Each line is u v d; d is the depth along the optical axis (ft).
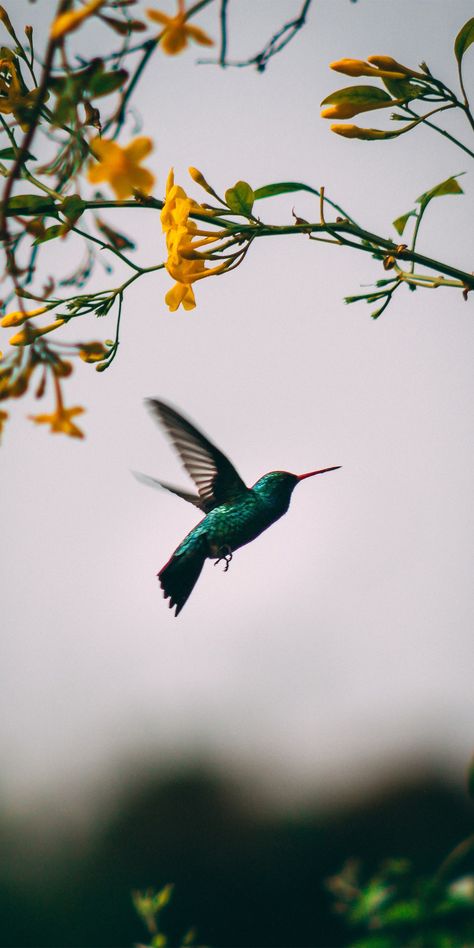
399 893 14.64
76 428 19.03
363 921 14.51
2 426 18.01
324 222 18.47
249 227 18.26
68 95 13.00
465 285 18.61
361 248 18.69
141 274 18.52
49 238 17.35
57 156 14.83
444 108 18.56
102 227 17.98
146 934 78.54
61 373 18.35
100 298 18.37
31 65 16.79
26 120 16.24
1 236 14.40
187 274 18.07
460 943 13.66
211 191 18.40
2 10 16.62
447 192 19.47
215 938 76.69
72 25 12.22
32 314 18.07
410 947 13.79
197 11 12.54
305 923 76.33
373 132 18.62
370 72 18.39
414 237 19.22
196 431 23.82
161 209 18.31
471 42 18.24
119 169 12.63
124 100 12.84
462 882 13.85
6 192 14.25
